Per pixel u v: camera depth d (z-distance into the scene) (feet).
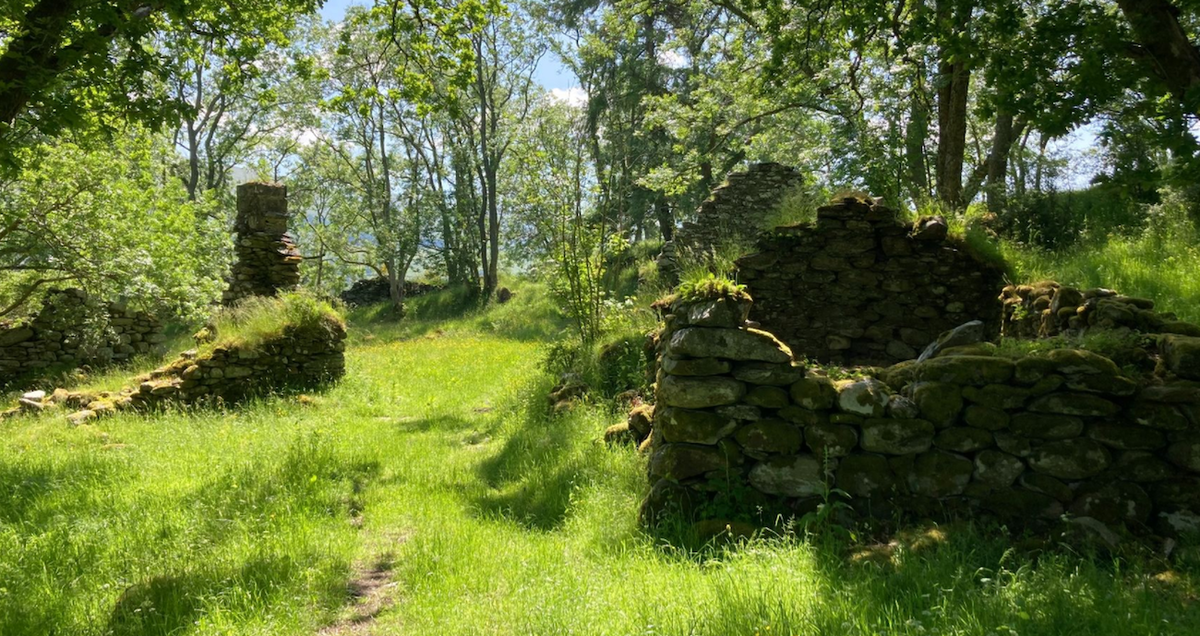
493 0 32.99
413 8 32.40
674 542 15.42
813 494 15.72
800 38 36.70
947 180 45.62
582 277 41.32
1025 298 24.16
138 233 43.47
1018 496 14.88
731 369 16.33
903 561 12.98
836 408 15.88
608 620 11.51
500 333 81.15
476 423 32.48
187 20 25.35
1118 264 29.50
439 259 131.23
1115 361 15.65
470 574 14.56
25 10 20.80
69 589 13.75
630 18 64.49
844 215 30.89
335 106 33.53
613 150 97.19
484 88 112.06
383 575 15.38
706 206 65.05
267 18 31.04
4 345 45.42
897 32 29.27
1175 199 36.91
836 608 11.02
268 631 11.97
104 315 46.06
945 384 15.53
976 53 23.49
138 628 12.02
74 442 27.66
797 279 31.32
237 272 49.93
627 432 23.12
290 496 19.65
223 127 115.55
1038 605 10.79
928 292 30.30
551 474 21.56
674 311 17.49
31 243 39.63
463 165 114.83
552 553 15.57
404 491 21.43
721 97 66.39
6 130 20.62
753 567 12.91
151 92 24.75
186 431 29.40
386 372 49.14
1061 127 21.36
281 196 51.75
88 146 28.96
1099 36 20.67
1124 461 14.52
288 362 39.58
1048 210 45.52
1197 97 17.98
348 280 148.05
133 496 20.12
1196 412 14.24
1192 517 14.02
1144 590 11.28
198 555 15.47
